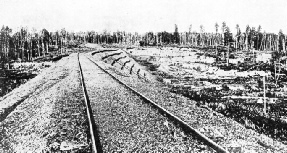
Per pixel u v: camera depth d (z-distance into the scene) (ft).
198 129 30.22
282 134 33.42
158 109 37.52
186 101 48.06
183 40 611.06
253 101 75.77
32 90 63.26
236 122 35.22
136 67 173.47
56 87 60.95
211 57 274.77
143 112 36.35
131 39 604.08
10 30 288.51
